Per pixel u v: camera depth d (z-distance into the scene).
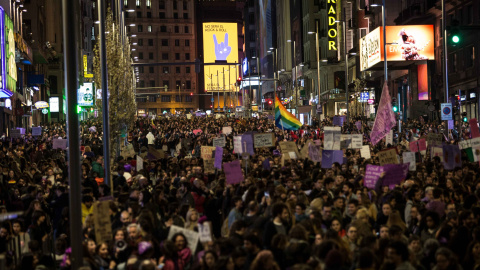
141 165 25.58
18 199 19.50
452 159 20.34
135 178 23.22
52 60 106.88
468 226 12.88
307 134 49.09
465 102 65.88
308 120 128.50
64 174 25.00
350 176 20.61
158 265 11.70
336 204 14.74
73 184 11.70
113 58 44.53
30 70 87.94
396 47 74.19
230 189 18.25
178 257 11.66
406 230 13.73
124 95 44.38
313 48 131.88
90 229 13.73
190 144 48.78
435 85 73.62
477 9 63.06
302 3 141.50
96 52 46.16
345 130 61.78
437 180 20.08
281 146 26.08
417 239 11.66
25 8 89.81
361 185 18.66
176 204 14.52
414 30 73.94
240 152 25.06
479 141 20.47
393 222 13.59
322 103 124.81
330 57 119.31
